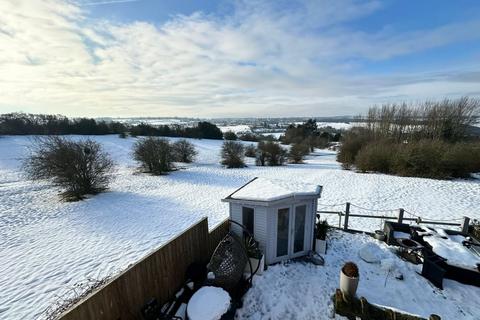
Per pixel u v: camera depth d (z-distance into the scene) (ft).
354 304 14.40
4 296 18.08
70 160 47.96
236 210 19.98
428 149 62.64
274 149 101.96
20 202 44.52
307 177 67.00
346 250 22.15
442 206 37.83
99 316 10.44
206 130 180.86
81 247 25.95
